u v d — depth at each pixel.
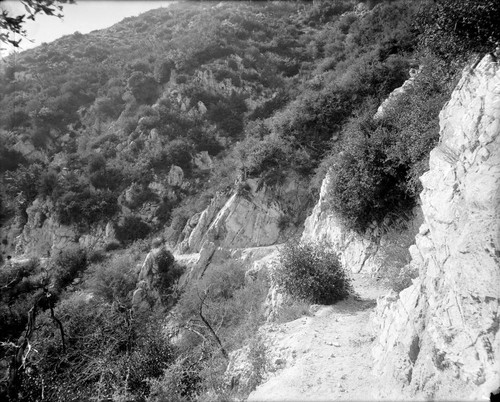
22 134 37.78
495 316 4.58
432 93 11.77
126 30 59.78
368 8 43.03
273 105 36.19
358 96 23.45
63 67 47.19
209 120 35.88
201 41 42.66
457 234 5.76
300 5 56.00
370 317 8.27
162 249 21.66
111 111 39.53
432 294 5.75
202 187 30.50
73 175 33.12
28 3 4.13
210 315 14.49
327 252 11.24
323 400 5.82
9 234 32.28
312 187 21.69
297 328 8.97
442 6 8.91
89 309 18.33
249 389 7.38
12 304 21.02
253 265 17.42
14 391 10.22
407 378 5.29
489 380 4.23
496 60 7.41
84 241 29.36
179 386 9.27
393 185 12.05
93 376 12.56
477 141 6.29
